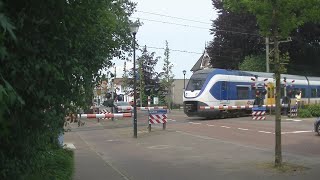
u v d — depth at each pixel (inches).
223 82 1387.8
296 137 780.6
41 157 239.3
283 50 1991.9
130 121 1418.6
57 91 185.5
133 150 667.4
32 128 170.2
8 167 162.7
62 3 153.9
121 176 443.2
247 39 2046.0
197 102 1350.9
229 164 506.6
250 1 462.0
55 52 171.0
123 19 861.2
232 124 1086.4
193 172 460.4
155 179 426.0
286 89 1590.8
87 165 519.8
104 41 275.0
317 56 2164.1
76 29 188.5
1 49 115.8
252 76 1496.1
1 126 125.8
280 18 457.4
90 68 246.1
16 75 143.6
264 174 437.1
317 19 456.1
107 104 1800.0
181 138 808.9
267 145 679.7
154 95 2701.8
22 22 141.3
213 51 2135.8
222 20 2078.0
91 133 992.9
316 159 530.3
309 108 1370.6
